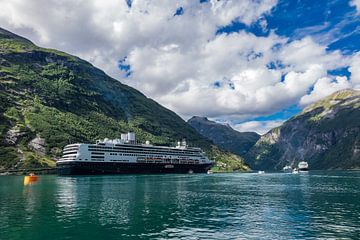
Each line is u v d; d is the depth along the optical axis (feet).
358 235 160.25
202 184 491.31
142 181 562.25
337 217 205.36
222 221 194.59
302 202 274.77
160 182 536.83
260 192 361.71
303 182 547.08
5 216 210.79
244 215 213.87
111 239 156.15
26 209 238.07
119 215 214.48
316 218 202.49
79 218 203.92
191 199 297.74
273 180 613.11
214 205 259.39
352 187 428.15
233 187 433.89
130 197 312.50
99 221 194.80
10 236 161.38
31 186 442.50
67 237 159.63
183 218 203.92
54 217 207.31
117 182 531.91
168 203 269.85
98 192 358.02
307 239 154.10
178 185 467.11
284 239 154.20
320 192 359.05
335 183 515.09
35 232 168.76
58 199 294.87
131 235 162.71
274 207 247.91
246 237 158.30
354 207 246.06
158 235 162.40
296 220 196.95
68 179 623.77
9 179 622.95
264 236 159.53
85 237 159.53
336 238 155.12
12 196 318.45
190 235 162.20
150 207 248.32
